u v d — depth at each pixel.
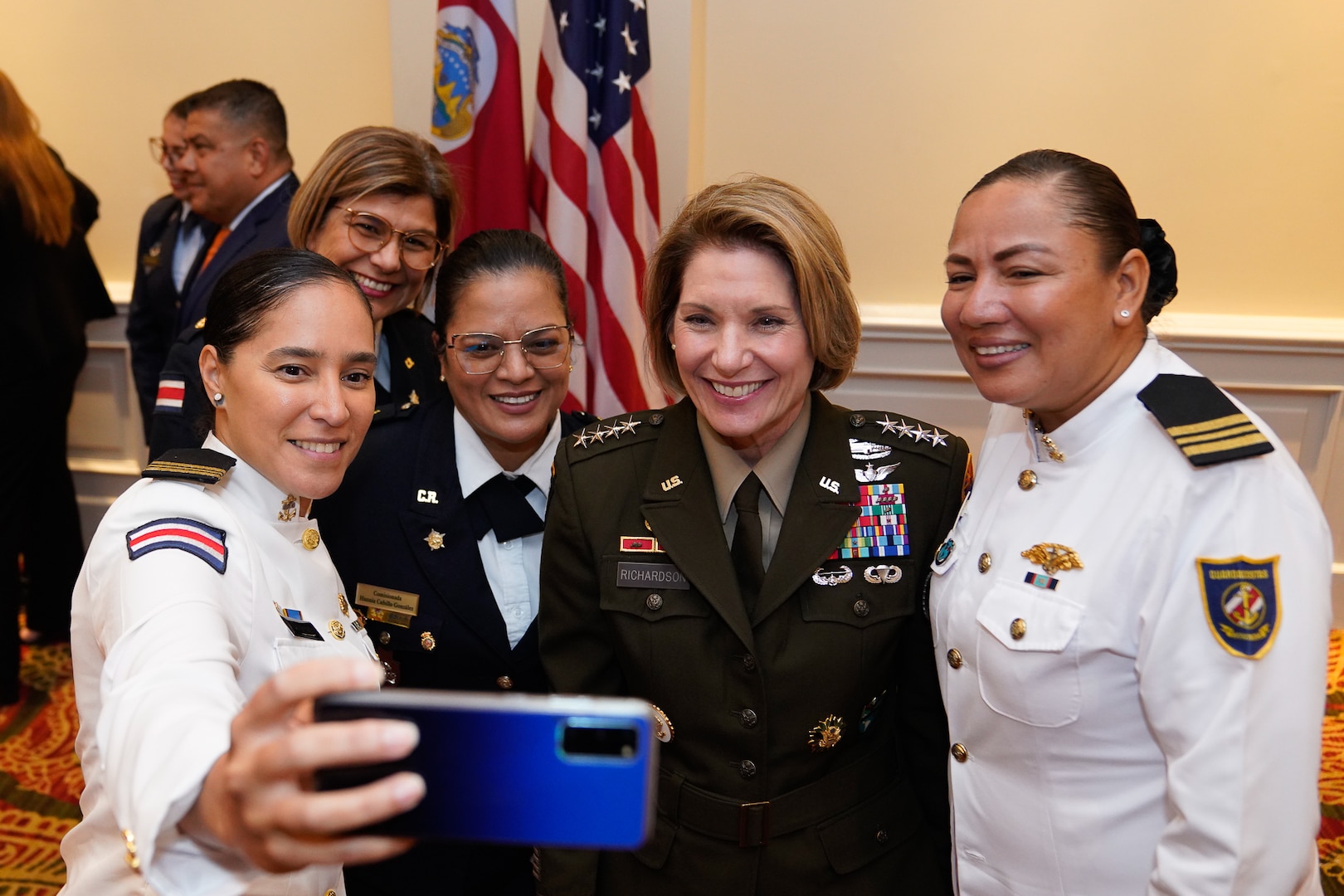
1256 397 3.03
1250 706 0.88
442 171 1.81
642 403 2.48
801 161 3.06
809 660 1.20
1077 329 1.01
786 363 1.18
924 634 1.29
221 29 3.37
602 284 2.45
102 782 1.00
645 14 2.45
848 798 1.25
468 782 0.56
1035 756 1.05
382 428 1.54
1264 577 0.89
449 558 1.46
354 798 0.54
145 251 3.04
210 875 0.73
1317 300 2.96
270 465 1.11
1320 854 2.27
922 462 1.29
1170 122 2.90
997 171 1.06
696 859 1.23
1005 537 1.11
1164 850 0.93
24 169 2.89
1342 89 2.83
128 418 3.72
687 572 1.21
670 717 1.25
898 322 3.05
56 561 3.34
